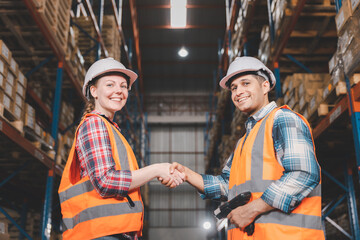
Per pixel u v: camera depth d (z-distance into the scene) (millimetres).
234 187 2287
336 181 6523
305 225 1953
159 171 2145
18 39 6055
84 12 11883
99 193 1951
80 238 1951
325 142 6055
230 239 2252
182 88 24969
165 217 23578
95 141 2031
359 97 3912
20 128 5000
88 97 2438
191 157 24469
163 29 20828
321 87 5520
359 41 3709
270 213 2000
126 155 2137
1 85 4562
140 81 21891
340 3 4375
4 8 5500
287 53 6496
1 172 7422
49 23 5992
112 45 10688
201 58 22844
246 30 8641
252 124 2371
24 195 8953
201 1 19016
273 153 2115
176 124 25078
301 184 1944
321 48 6461
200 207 23766
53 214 9273
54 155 6352
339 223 8156
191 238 23203
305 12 5754
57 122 6449
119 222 1951
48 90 8430
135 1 18797
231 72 2445
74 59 7379
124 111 14531
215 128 15594
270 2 7141
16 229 8625
